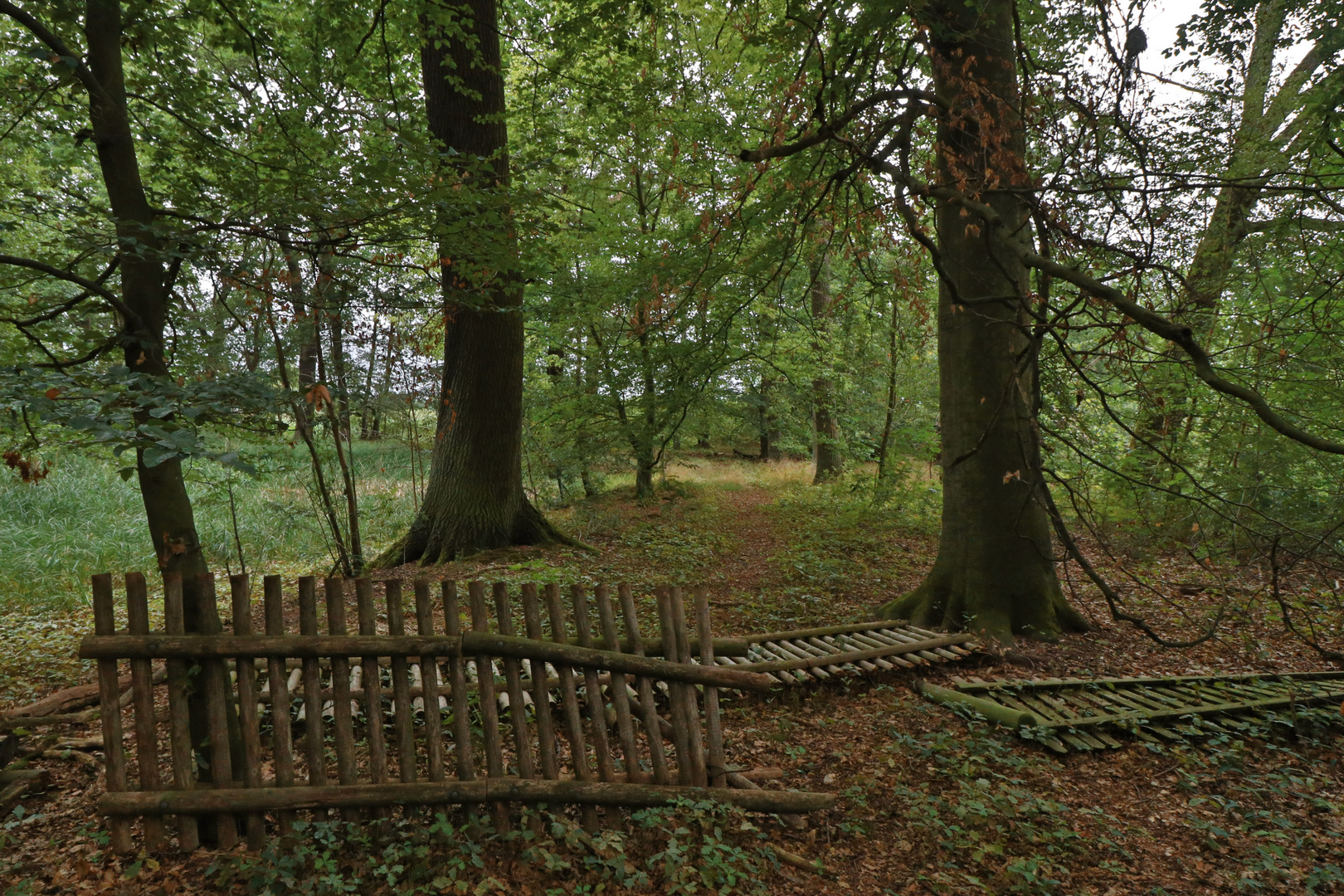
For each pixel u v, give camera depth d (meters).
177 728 3.07
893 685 5.87
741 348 11.67
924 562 10.07
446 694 4.96
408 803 3.19
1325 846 3.64
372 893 2.89
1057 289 7.34
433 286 5.73
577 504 14.09
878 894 3.21
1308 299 7.07
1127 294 4.91
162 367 3.42
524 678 5.04
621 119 9.20
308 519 10.16
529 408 13.81
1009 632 6.70
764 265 7.44
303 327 6.81
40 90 4.27
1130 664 6.27
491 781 3.30
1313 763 4.59
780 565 9.80
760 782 4.04
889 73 6.29
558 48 8.86
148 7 4.53
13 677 5.47
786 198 6.95
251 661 3.15
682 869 3.11
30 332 3.89
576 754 3.48
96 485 11.64
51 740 4.21
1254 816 3.90
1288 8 6.35
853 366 15.62
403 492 13.63
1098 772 4.48
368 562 9.95
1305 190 4.52
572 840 3.25
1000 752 4.57
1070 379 7.15
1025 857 3.51
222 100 5.42
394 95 6.53
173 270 3.76
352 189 4.26
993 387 6.86
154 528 3.22
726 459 23.50
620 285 9.22
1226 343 8.12
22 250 5.17
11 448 3.24
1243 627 7.09
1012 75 6.32
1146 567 9.23
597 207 13.91
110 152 3.41
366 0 6.91
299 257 4.83
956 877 3.34
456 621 3.39
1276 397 8.48
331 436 9.50
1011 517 6.89
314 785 3.16
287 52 6.48
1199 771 4.47
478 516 10.18
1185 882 3.36
